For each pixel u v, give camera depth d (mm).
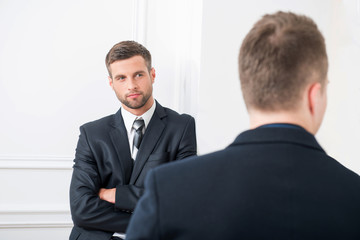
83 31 2539
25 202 2533
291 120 689
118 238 1834
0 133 2496
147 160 1895
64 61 2533
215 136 2203
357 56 2023
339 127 2168
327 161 671
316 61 686
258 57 695
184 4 2492
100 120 2021
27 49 2496
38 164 2518
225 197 630
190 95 2371
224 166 660
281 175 638
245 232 612
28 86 2512
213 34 2186
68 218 2576
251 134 690
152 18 2561
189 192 642
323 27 2258
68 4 2520
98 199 1804
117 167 1896
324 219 613
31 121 2525
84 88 2561
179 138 1955
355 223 623
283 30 690
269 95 691
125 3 2564
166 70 2584
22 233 2545
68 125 2559
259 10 2223
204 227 619
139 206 660
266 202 621
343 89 2139
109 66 1917
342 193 637
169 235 630
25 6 2480
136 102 1883
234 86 2213
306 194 625
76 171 1904
